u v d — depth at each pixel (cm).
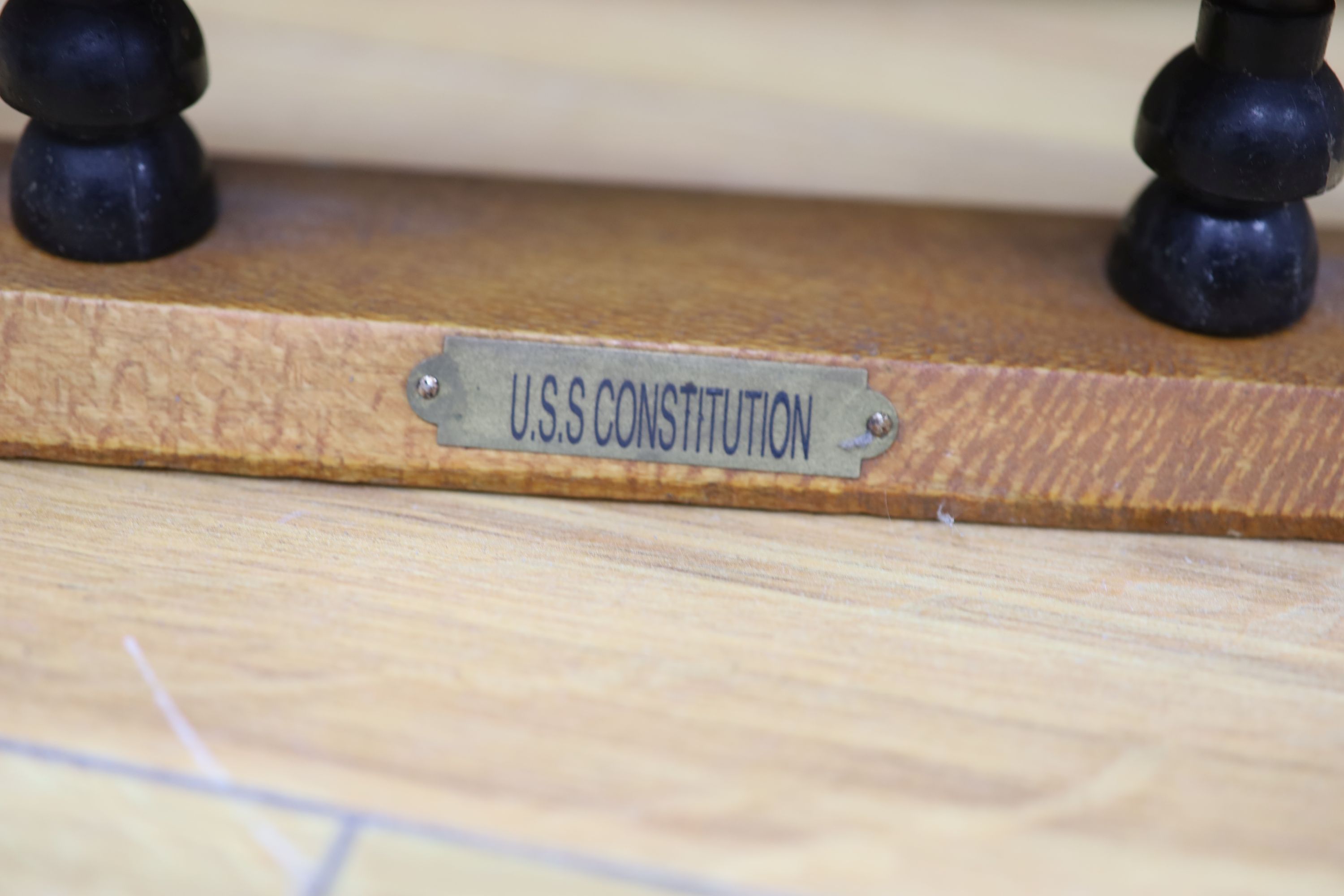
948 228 39
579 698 32
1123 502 35
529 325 35
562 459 35
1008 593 34
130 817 30
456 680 32
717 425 35
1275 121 34
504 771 31
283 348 34
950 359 35
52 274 35
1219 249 35
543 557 34
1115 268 36
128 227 35
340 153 43
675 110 47
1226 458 35
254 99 45
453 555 34
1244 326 35
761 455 35
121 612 33
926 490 35
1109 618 34
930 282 37
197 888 30
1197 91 34
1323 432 34
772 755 32
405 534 34
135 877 30
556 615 33
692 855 30
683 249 37
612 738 32
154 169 35
